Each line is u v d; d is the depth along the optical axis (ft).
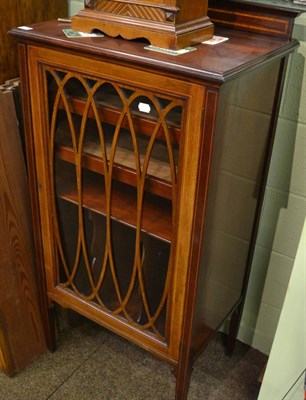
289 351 3.72
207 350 5.05
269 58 3.02
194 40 3.09
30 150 3.70
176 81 2.72
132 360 4.89
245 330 5.08
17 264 4.33
